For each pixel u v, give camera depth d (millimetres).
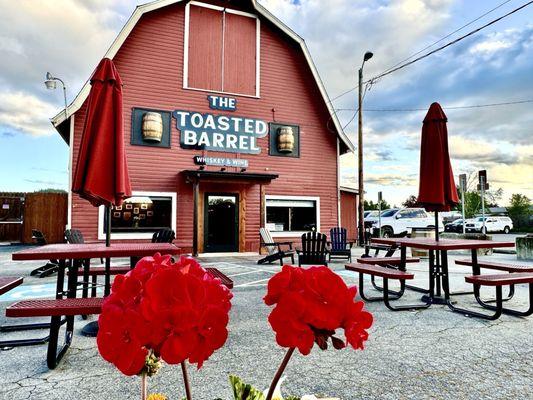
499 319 4543
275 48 14398
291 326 846
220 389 2605
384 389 2623
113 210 11680
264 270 8820
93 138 3961
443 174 5676
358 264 5789
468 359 3215
